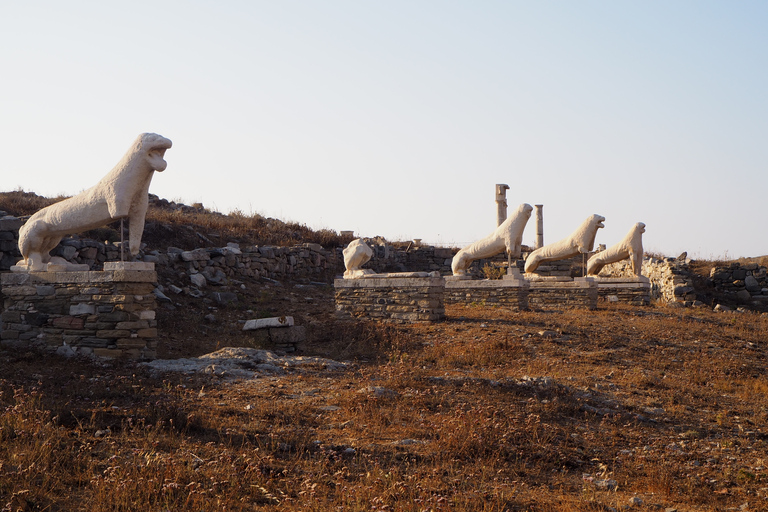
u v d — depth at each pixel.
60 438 6.85
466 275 22.55
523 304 21.02
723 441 8.57
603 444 8.19
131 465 6.17
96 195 11.56
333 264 28.36
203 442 7.18
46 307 11.96
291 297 21.30
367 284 18.02
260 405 8.85
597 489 6.68
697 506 6.37
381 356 13.61
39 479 5.87
